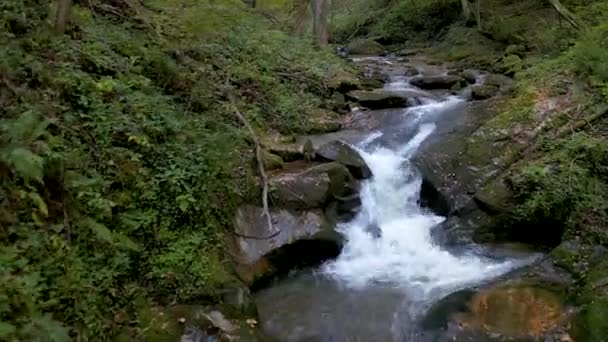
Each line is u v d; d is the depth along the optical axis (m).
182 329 4.73
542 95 8.54
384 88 11.60
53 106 5.37
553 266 6.25
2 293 3.74
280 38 11.82
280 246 6.36
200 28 8.91
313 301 5.93
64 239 4.62
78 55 6.33
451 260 6.77
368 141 8.77
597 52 8.54
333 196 7.21
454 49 16.09
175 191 5.71
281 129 8.73
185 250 5.49
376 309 5.75
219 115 7.50
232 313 5.16
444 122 9.10
